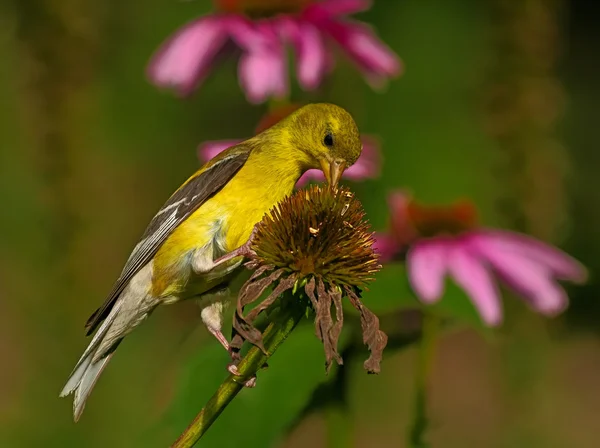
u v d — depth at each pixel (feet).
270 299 16.16
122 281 22.27
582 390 46.34
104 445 31.12
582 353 49.73
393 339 23.98
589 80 58.34
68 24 24.08
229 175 22.44
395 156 49.47
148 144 50.19
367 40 27.96
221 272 22.04
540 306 24.77
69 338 26.94
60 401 30.83
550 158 23.66
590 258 53.01
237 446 21.31
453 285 24.43
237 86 53.52
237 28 26.53
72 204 25.13
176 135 51.72
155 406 31.94
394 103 51.55
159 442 21.65
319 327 16.05
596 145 55.36
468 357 49.52
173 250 22.21
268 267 16.49
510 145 23.52
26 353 31.30
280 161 23.22
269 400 21.56
